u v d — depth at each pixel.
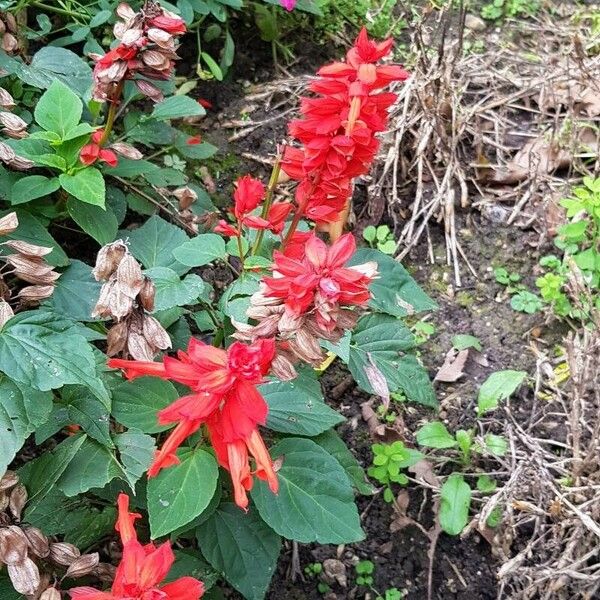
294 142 0.77
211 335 0.57
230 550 0.48
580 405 0.58
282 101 0.80
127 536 0.35
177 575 0.46
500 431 0.62
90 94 0.59
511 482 0.56
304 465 0.48
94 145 0.54
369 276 0.38
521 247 0.73
